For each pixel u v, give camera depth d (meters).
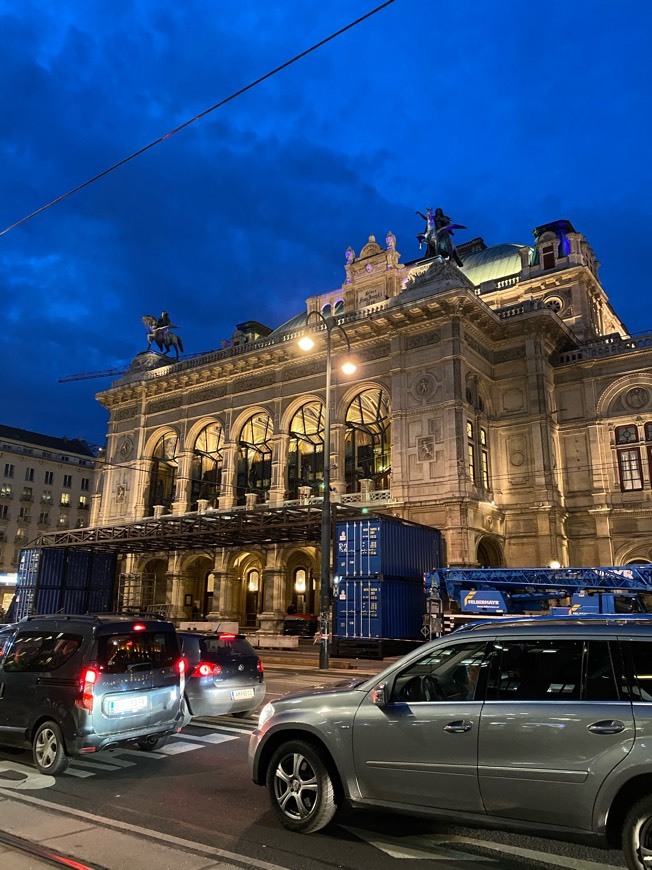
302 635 37.94
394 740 6.04
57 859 5.85
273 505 41.31
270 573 39.47
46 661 9.33
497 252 52.94
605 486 36.62
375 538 28.73
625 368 37.53
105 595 44.50
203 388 47.62
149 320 54.44
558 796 5.24
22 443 84.12
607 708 5.29
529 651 5.88
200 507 45.31
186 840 6.37
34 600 40.22
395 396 37.44
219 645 12.91
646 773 4.94
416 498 35.03
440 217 45.03
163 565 47.84
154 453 50.91
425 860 5.96
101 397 52.97
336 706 6.52
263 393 44.28
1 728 9.41
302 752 6.61
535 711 5.51
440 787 5.75
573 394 38.94
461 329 36.38
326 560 25.11
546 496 35.69
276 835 6.52
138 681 9.37
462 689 6.12
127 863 5.79
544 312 37.31
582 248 47.03
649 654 5.42
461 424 34.75
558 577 25.09
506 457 37.75
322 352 41.72
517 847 6.30
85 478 90.31
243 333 54.69
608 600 23.64
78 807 7.42
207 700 12.12
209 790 8.11
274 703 7.05
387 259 44.09
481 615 25.94
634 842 4.93
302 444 48.22
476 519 34.22
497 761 5.52
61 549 42.19
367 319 38.31
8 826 6.74
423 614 30.39
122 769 9.16
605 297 49.47
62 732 8.74
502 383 38.88
